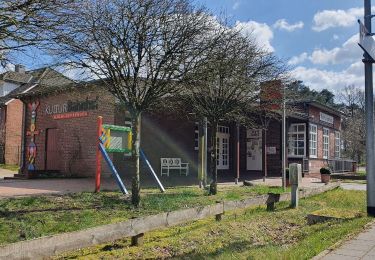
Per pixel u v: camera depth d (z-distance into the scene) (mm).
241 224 9086
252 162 25562
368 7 9133
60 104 21203
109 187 14109
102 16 8906
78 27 7098
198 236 7934
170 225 7664
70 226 7898
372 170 9383
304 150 25000
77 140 20031
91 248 6980
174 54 9781
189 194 12727
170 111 15070
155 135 20000
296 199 11664
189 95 12148
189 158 21641
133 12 9219
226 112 13008
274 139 24609
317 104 25688
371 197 9383
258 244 7465
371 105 9359
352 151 47406
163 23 9531
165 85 10125
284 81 14445
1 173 25828
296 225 9438
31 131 22906
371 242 6730
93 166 19141
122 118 18422
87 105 19516
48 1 5871
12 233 7254
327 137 28859
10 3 5625
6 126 33500
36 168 22359
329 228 8219
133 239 7184
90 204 10180
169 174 20281
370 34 9055
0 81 7855
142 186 15039
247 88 12609
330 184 16578
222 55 10688
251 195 13133
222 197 12320
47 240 5531
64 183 15797
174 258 6586
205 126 15219
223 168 25000
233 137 25844
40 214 8688
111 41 9234
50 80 10586
